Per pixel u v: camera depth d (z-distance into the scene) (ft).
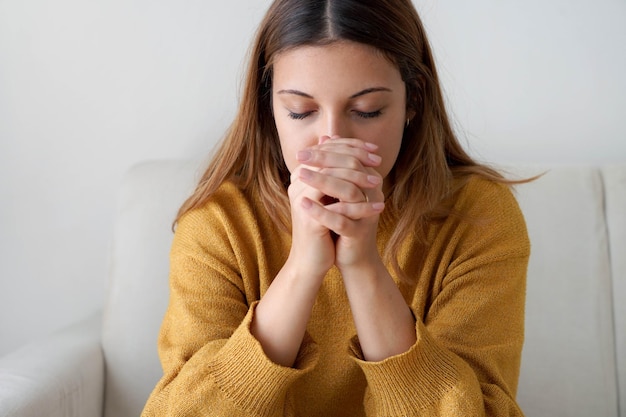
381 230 3.39
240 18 4.85
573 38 4.91
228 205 3.43
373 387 2.72
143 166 4.52
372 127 2.78
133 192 4.42
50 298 5.10
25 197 4.99
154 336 4.20
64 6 4.83
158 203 4.37
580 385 4.25
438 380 2.66
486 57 4.93
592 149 4.99
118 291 4.25
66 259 5.06
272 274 3.41
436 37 4.92
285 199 3.33
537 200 4.40
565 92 4.96
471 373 2.73
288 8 2.81
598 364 4.26
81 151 4.96
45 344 4.08
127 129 4.94
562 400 4.25
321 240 2.67
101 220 5.02
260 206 3.45
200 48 4.87
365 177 2.57
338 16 2.67
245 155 3.43
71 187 4.99
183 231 3.41
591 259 4.33
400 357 2.65
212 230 3.33
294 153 2.85
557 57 4.93
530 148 5.01
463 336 3.00
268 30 2.99
